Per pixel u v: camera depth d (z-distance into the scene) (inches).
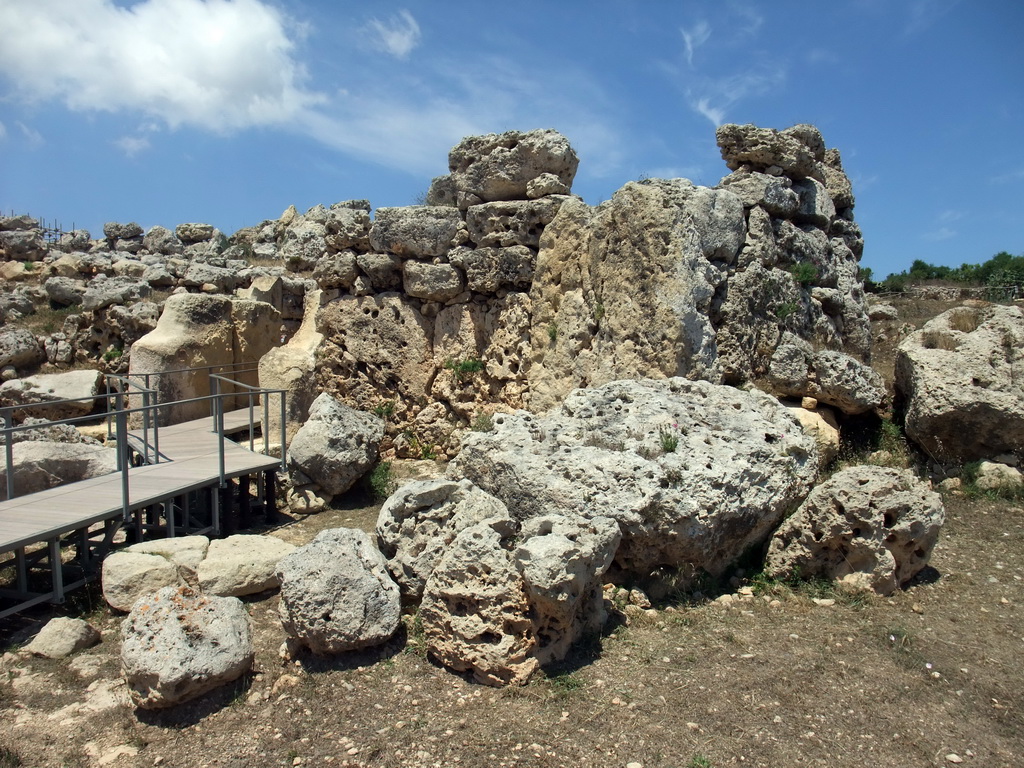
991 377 323.6
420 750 168.9
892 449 340.2
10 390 548.7
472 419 398.3
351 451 350.3
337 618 202.8
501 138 389.7
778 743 164.4
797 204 382.3
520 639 194.1
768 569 242.1
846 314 402.6
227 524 325.4
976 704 176.6
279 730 180.2
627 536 229.3
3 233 874.1
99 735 183.0
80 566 280.8
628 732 169.9
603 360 329.1
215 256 842.8
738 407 277.6
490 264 386.6
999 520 284.0
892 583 230.5
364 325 426.3
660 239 311.7
